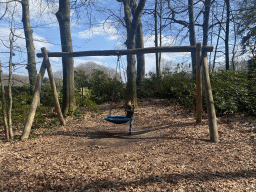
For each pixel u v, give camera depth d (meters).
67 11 9.12
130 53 6.60
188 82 10.87
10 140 5.86
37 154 4.72
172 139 5.61
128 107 6.60
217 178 3.33
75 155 4.64
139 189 3.11
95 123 8.16
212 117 5.39
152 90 14.22
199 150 4.64
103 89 13.61
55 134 6.61
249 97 7.28
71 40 9.34
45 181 3.42
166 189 3.08
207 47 6.23
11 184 3.33
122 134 6.59
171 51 6.43
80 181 3.38
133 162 4.13
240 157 4.09
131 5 12.41
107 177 3.50
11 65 5.81
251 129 5.71
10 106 5.93
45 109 8.16
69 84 9.27
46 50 6.84
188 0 13.36
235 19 13.44
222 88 7.99
